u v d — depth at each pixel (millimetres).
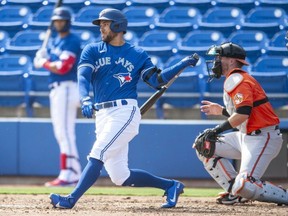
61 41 28078
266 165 18062
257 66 32438
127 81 16781
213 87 30672
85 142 29047
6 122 29656
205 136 17859
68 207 16719
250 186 17719
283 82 30625
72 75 27906
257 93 17766
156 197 22078
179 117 30672
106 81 16766
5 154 29734
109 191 24984
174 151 28719
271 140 17938
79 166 28531
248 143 18016
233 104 17828
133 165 28844
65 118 28000
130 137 16828
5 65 33438
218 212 16906
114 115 16656
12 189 26188
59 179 28203
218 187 28531
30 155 29609
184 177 28719
